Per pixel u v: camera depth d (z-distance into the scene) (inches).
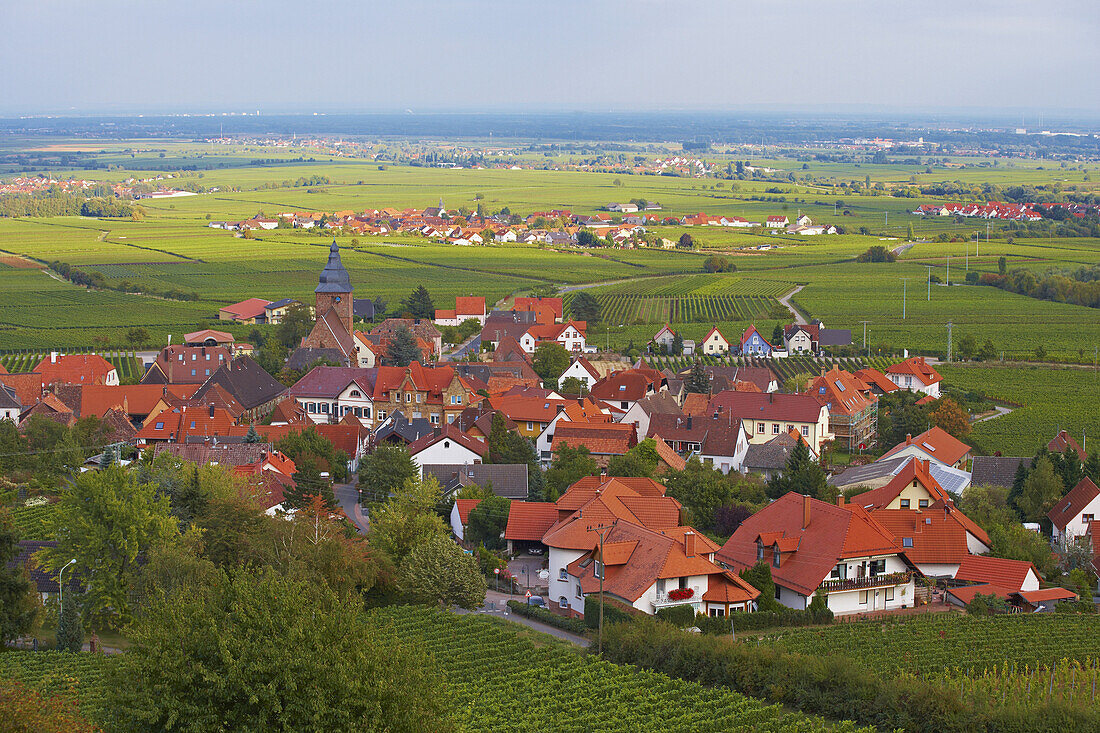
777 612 4699.8
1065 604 5004.9
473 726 3558.1
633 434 7539.4
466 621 4562.0
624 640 4249.5
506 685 3949.3
